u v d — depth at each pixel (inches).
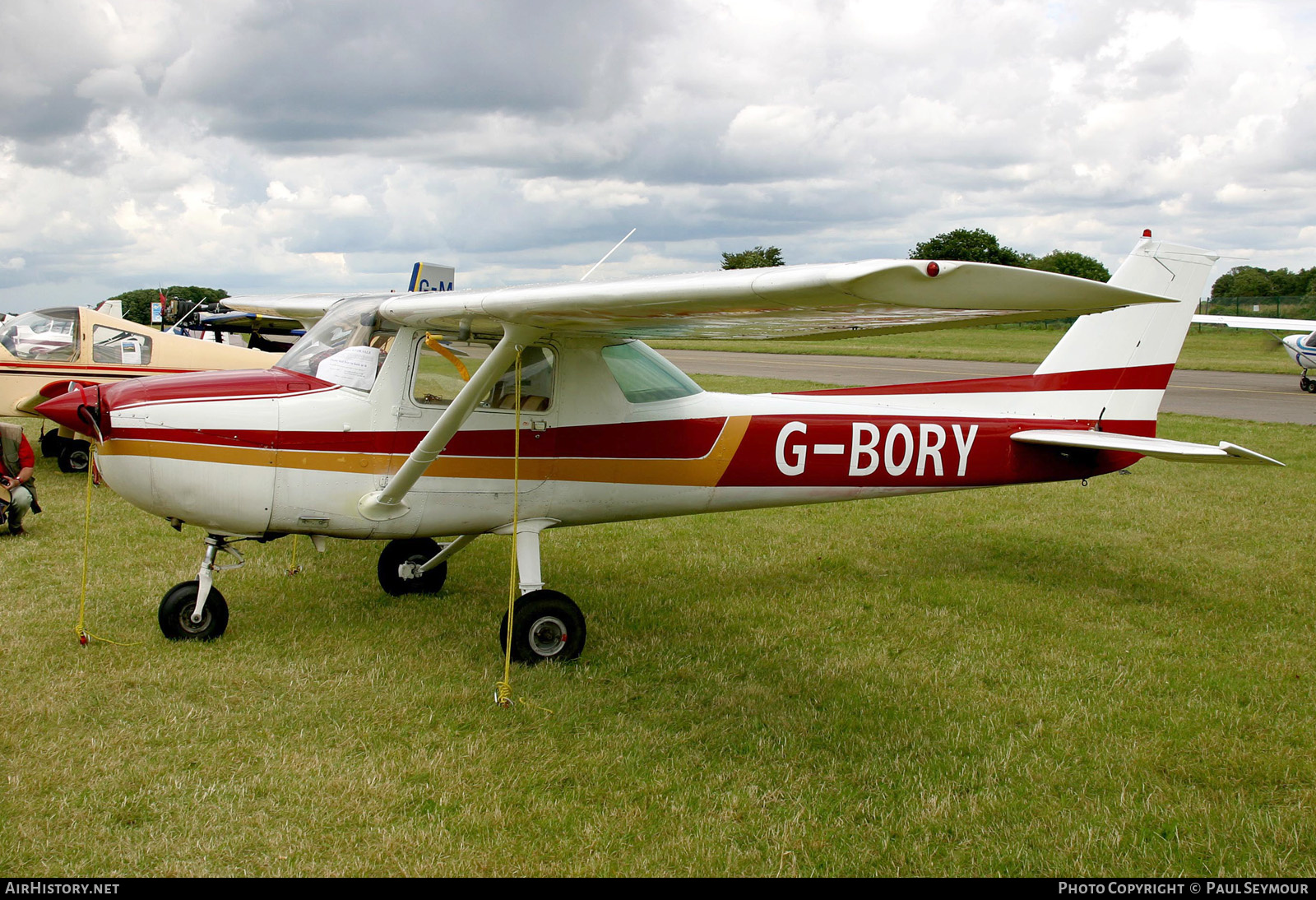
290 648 170.7
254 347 623.5
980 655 178.1
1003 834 115.3
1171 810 120.7
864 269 92.2
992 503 328.5
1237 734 143.8
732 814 118.2
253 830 110.3
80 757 126.6
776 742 139.3
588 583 223.6
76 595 197.9
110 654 164.6
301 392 167.0
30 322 368.8
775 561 248.5
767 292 105.5
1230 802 123.4
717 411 193.5
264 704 145.7
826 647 181.5
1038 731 143.9
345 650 171.0
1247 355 1273.4
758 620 198.1
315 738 134.8
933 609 207.0
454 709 146.6
